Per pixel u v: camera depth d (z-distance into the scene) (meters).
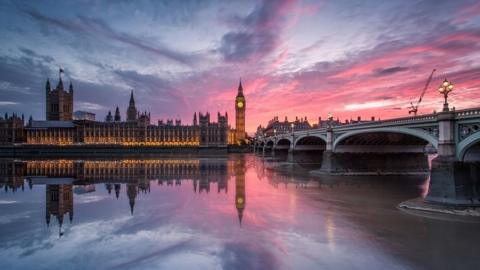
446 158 35.53
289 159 107.25
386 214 33.06
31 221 31.19
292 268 19.92
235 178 65.19
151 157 157.88
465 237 25.42
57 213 34.50
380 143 69.38
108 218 32.22
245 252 22.56
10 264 20.72
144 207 37.25
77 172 80.06
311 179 61.78
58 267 20.27
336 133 69.44
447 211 32.88
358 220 30.72
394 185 53.38
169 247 23.69
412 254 22.05
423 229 27.62
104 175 72.56
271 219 31.34
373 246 23.59
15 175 73.62
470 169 34.88
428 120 39.41
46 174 75.69
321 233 26.72
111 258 21.66
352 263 20.59
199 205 38.16
